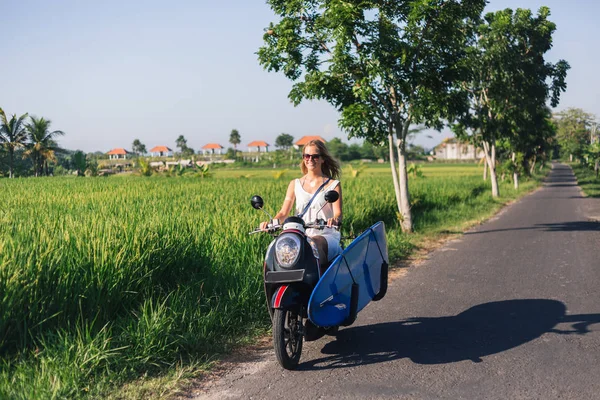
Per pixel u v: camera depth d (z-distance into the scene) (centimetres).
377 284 568
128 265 576
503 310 659
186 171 5369
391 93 1480
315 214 516
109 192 1834
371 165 11381
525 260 1023
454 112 1473
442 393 412
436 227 1584
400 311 665
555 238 1341
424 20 1363
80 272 545
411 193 2048
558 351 502
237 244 781
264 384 438
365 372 460
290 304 450
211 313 557
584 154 6253
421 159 15588
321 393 417
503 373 450
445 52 1450
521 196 3331
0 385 389
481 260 1033
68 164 10312
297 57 1405
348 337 563
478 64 2588
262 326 585
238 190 1966
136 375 443
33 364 435
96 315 498
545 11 2656
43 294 502
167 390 420
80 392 403
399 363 480
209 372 463
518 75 2675
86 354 432
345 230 1162
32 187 2234
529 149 4694
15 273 475
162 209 1165
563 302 692
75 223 773
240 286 646
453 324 602
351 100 1443
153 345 477
